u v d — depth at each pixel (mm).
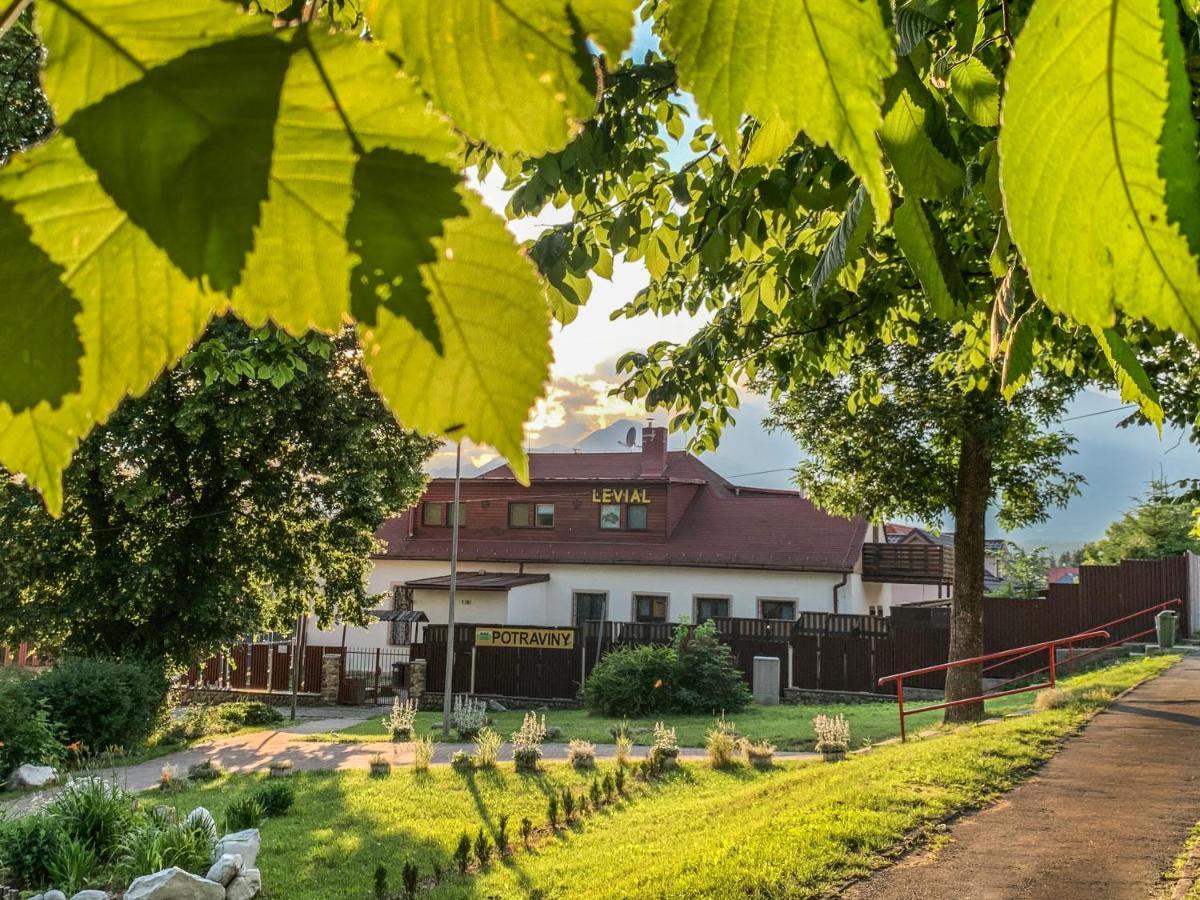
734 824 8047
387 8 339
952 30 1337
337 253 311
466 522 30891
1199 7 974
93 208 304
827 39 292
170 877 7062
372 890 7816
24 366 312
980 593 15414
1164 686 13023
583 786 11781
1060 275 269
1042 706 12320
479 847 8430
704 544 28406
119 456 15383
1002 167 277
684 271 4176
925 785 8148
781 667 23078
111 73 299
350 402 17406
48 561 15672
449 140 308
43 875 7773
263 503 17375
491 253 314
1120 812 7148
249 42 295
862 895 5816
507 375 319
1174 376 6293
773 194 2551
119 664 16344
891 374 14758
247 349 4875
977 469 15469
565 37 332
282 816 10609
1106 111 269
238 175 302
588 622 24250
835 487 17125
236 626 17500
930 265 886
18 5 292
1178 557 21375
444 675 24469
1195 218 257
